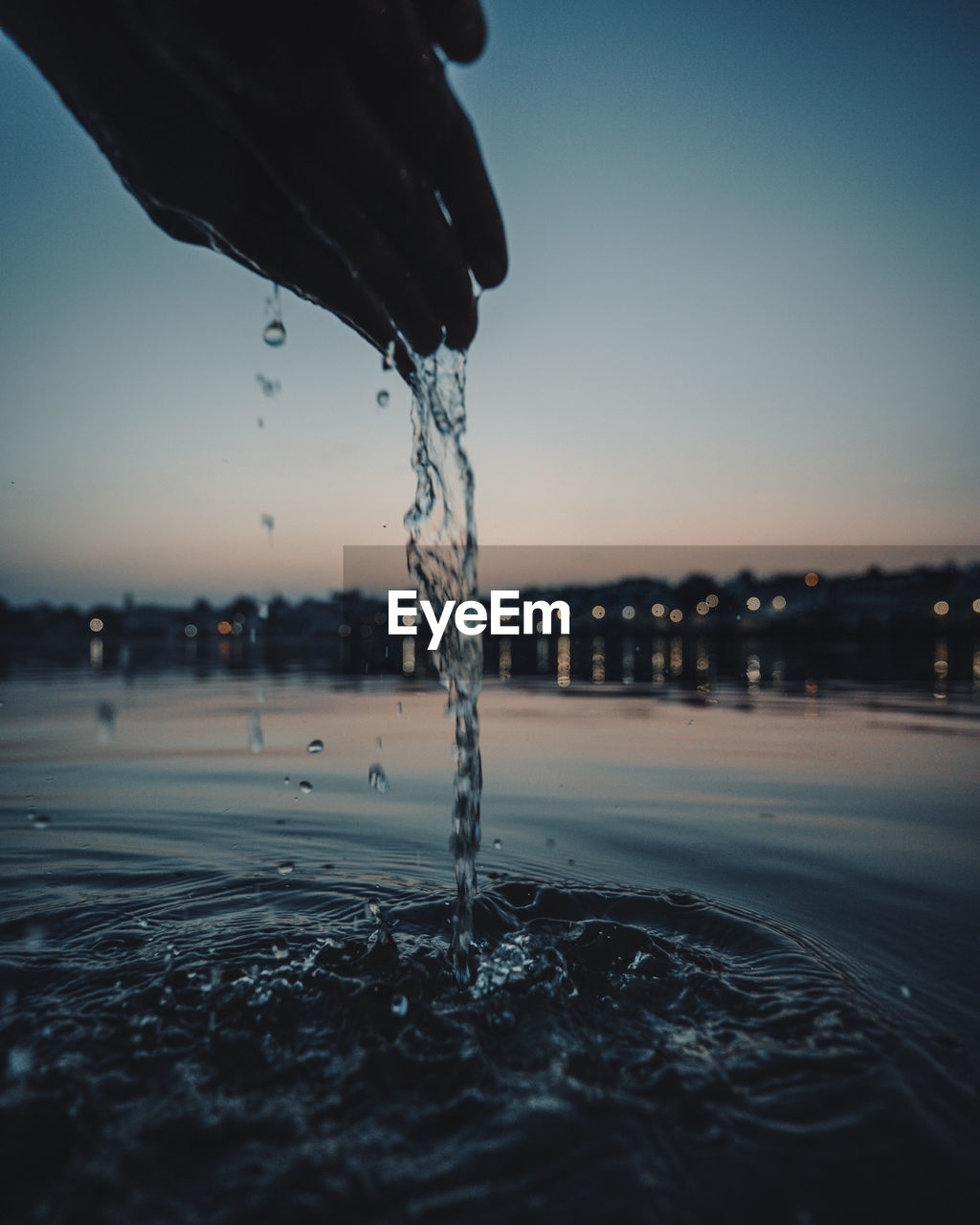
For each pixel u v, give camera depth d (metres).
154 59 0.70
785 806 2.60
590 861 1.97
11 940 1.44
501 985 1.27
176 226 0.93
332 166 0.75
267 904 1.66
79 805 2.60
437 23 0.76
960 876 1.84
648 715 5.12
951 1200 0.77
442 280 0.91
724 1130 0.88
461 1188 0.79
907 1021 1.13
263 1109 0.92
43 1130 0.87
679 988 1.25
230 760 3.45
